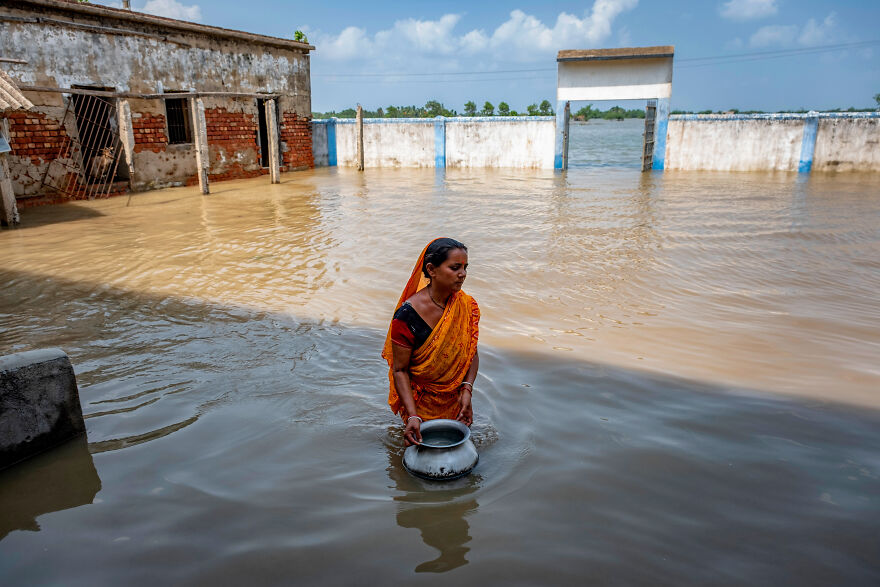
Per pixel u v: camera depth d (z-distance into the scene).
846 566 2.21
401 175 20.50
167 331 5.13
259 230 9.96
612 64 20.42
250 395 3.85
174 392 3.92
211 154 18.44
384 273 7.06
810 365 4.20
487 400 3.69
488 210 12.02
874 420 3.37
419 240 8.99
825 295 6.05
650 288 6.36
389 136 23.64
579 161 27.59
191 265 7.54
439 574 2.21
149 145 16.06
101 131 15.03
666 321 5.26
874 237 8.93
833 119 18.72
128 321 5.41
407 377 3.16
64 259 7.93
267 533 2.47
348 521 2.55
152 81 16.06
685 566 2.23
